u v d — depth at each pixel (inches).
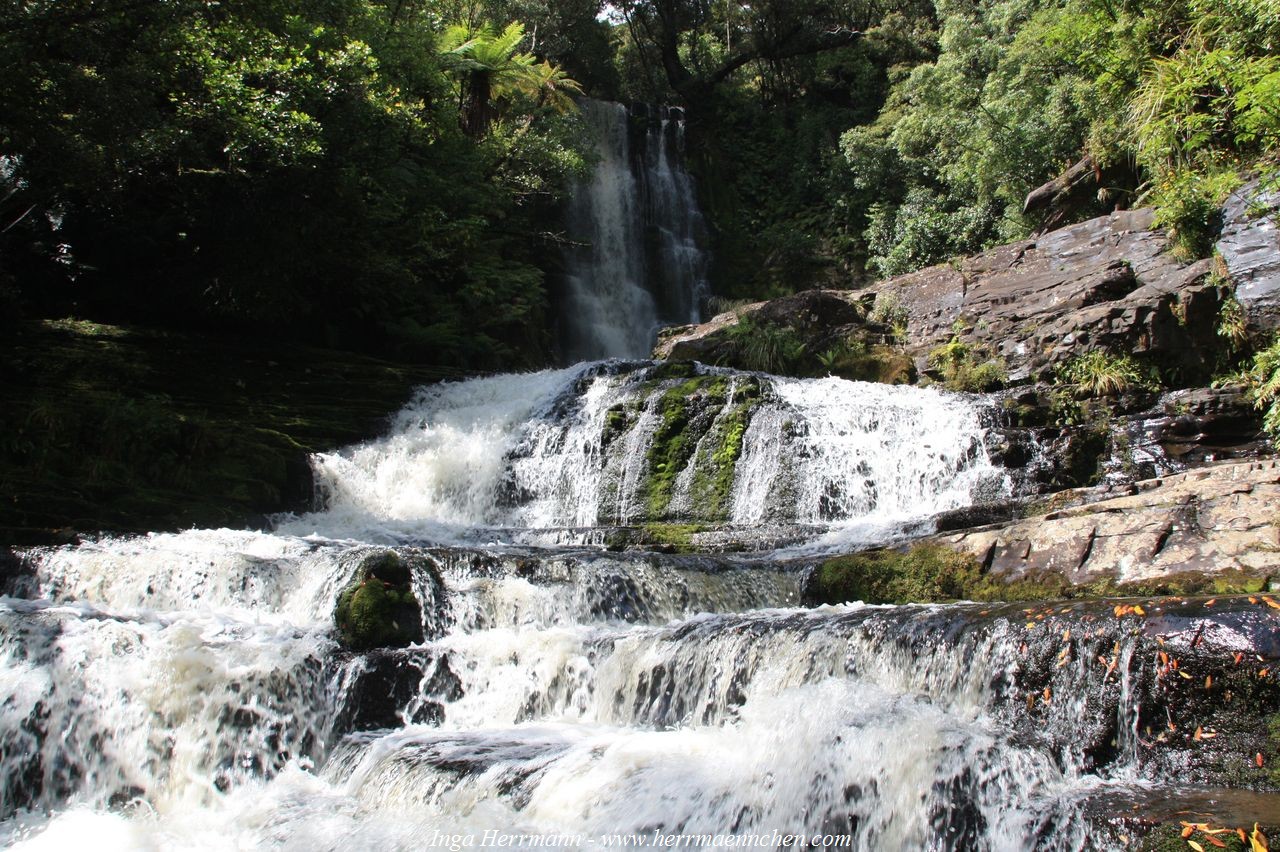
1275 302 484.7
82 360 550.9
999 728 204.5
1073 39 706.8
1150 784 183.2
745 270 1175.6
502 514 560.1
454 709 282.7
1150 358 534.6
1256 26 540.4
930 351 651.5
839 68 1362.0
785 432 510.9
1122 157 703.7
